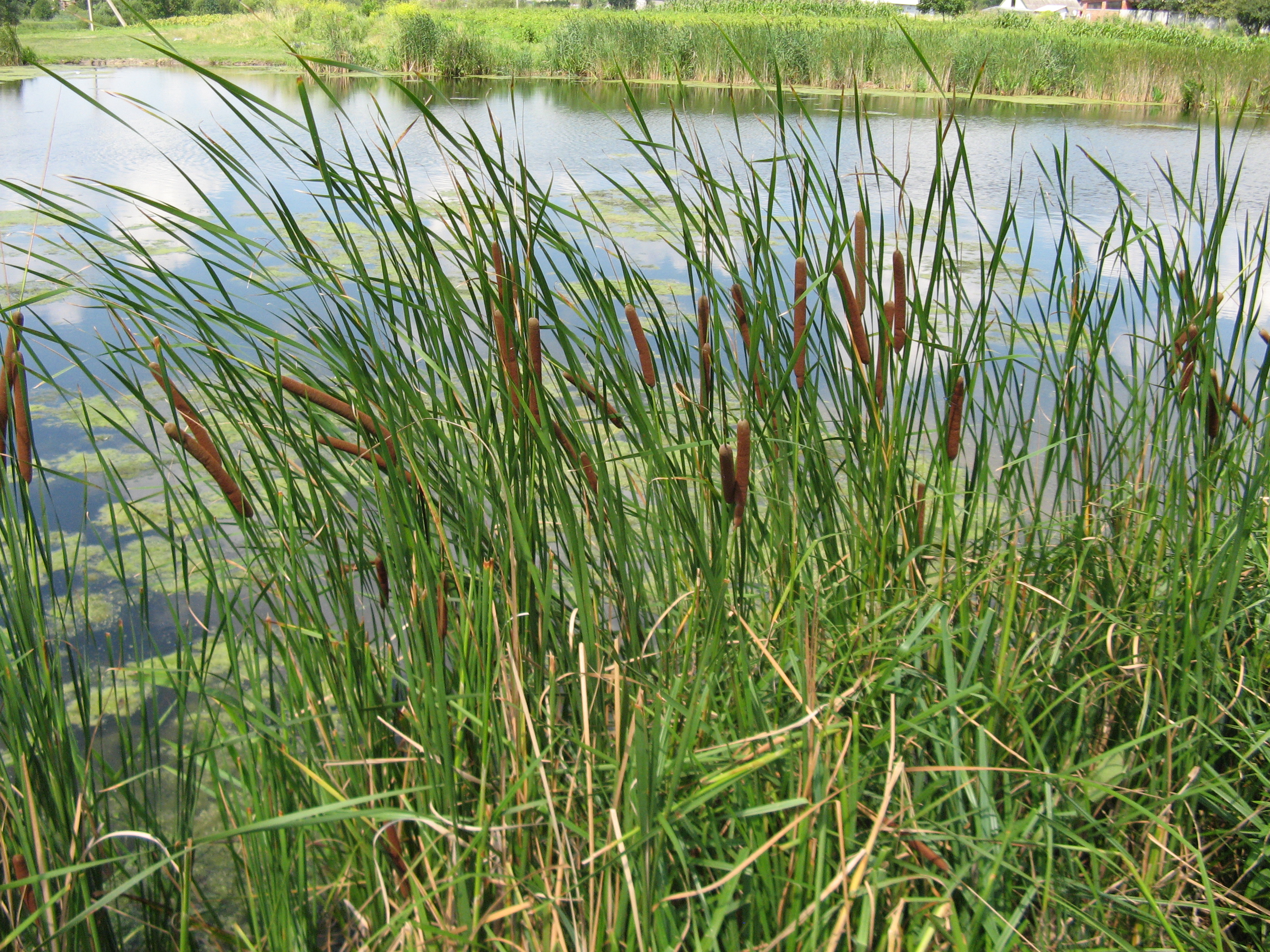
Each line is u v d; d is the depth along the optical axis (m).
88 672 1.62
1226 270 5.03
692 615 1.52
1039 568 1.87
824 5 28.92
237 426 1.52
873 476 1.83
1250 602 1.88
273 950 1.45
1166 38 21.41
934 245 6.53
